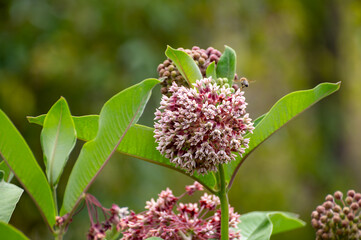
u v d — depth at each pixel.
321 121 11.22
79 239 7.10
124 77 7.95
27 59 7.69
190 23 8.66
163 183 7.79
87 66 7.99
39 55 7.84
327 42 11.77
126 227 2.32
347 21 12.43
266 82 13.26
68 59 7.96
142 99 2.04
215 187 2.28
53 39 7.95
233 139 2.06
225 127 2.04
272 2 11.08
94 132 2.33
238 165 2.32
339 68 11.88
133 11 8.16
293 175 11.20
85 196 1.99
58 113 2.04
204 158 2.06
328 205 2.53
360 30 12.62
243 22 10.52
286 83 13.27
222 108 2.06
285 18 11.48
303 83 12.09
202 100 2.10
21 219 7.50
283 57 11.82
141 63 7.68
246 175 11.37
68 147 2.05
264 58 11.89
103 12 8.15
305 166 11.05
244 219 2.78
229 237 2.37
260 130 2.29
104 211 2.01
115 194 7.45
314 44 11.80
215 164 2.04
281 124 2.29
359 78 13.73
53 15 7.98
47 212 1.96
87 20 8.18
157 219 2.33
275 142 11.72
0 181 2.25
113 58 8.05
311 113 11.41
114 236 2.30
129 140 2.30
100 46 8.20
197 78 2.32
